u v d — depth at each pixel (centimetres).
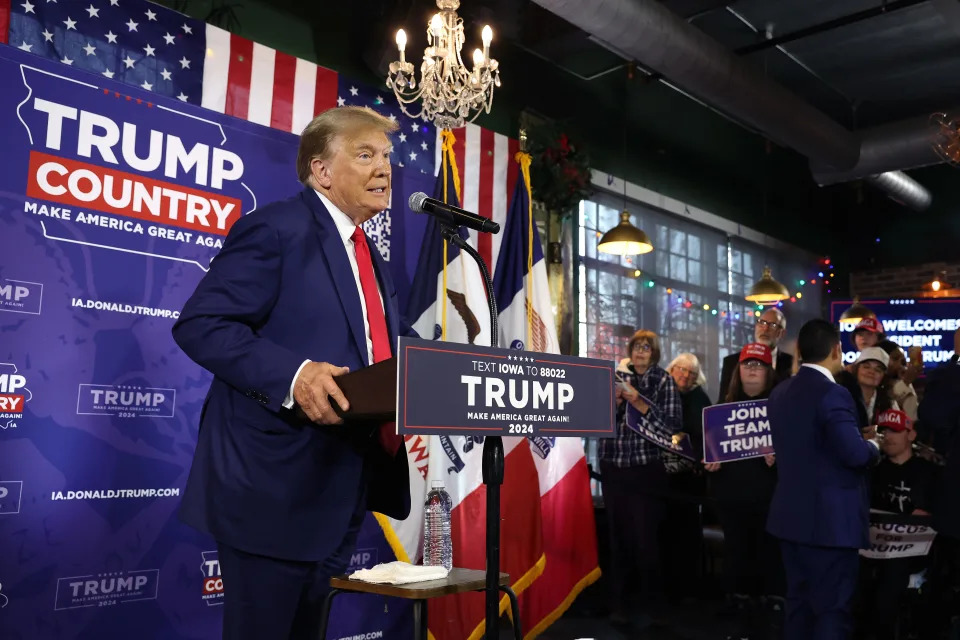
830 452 288
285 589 134
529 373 120
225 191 296
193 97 309
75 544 250
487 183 391
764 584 427
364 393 117
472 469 342
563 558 379
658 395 436
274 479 133
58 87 257
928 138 589
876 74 642
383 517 315
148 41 300
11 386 241
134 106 274
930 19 550
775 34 577
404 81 327
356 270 156
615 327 585
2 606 235
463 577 213
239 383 126
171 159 282
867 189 885
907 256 857
